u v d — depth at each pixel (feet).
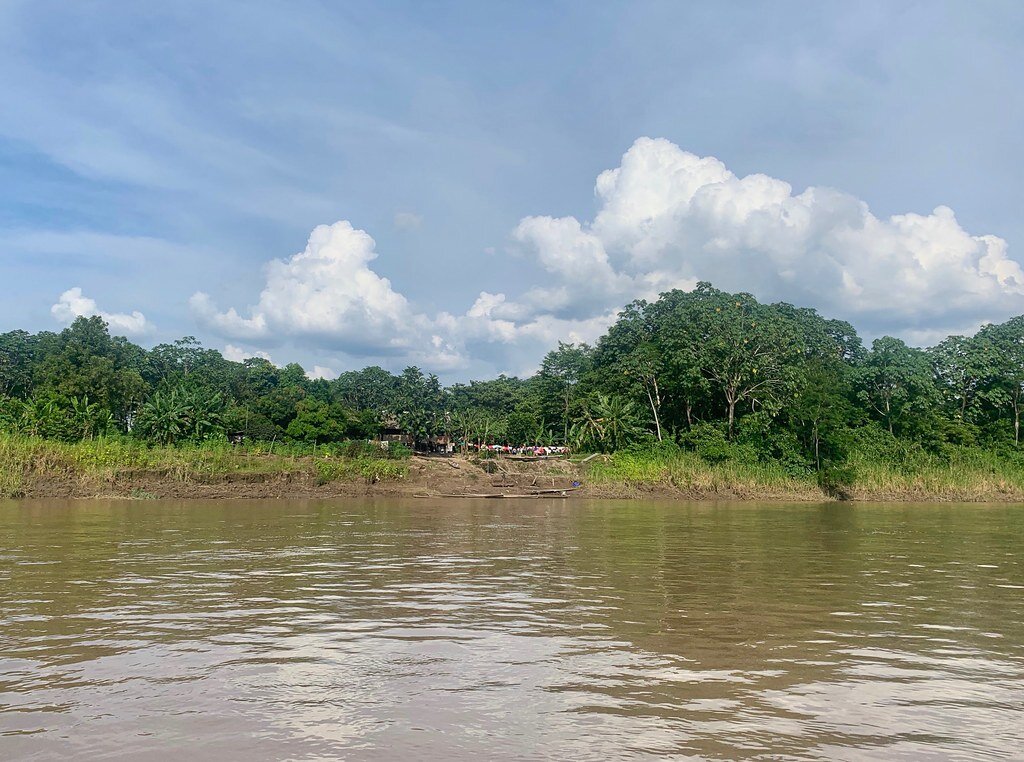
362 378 428.15
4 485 112.78
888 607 38.42
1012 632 33.22
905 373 223.71
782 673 26.61
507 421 299.17
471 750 19.48
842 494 163.43
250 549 58.34
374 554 56.49
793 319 258.57
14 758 18.85
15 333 318.04
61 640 30.27
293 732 20.67
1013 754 19.62
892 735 20.85
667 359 222.07
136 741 19.98
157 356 371.97
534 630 32.65
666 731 20.93
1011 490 171.01
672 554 58.80
